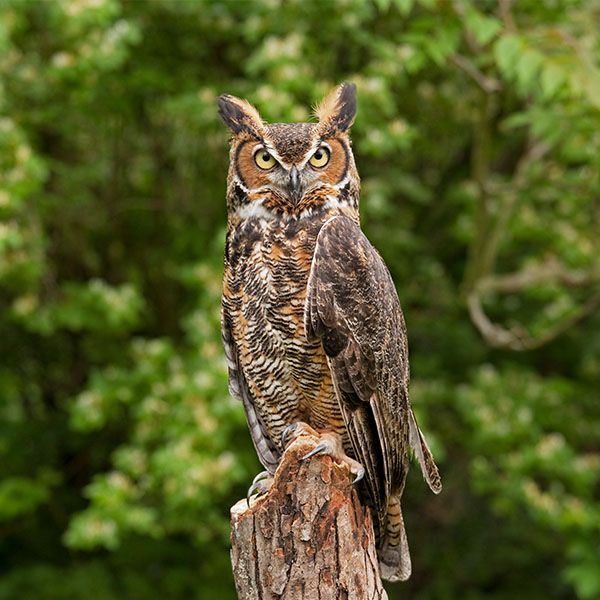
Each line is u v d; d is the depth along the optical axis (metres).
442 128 16.00
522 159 15.88
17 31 13.27
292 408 7.31
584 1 14.33
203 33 14.13
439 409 15.98
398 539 7.37
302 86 11.87
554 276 14.61
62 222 15.78
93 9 12.12
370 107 12.14
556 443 13.66
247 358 7.24
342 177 7.28
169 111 13.88
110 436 16.17
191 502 11.85
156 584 15.66
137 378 13.25
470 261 14.84
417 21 11.00
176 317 16.41
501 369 16.92
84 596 15.23
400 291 16.19
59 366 16.97
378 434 7.00
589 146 12.60
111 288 14.72
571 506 13.31
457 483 17.36
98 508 12.23
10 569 16.58
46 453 16.17
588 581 13.27
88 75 12.84
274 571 6.27
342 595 6.24
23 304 13.48
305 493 6.28
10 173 11.99
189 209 15.71
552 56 10.34
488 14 13.61
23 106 14.48
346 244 6.95
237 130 7.31
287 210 7.10
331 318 6.82
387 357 7.06
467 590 17.94
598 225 15.90
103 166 16.06
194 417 12.30
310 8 12.54
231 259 7.20
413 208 17.27
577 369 17.16
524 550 17.67
